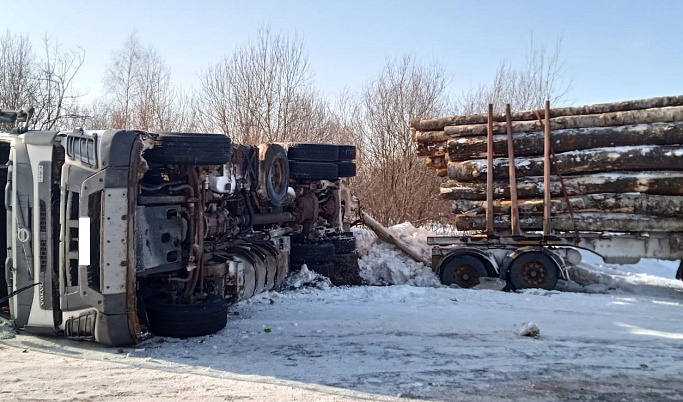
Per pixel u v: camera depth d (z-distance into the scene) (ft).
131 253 20.90
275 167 35.86
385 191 76.69
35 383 17.07
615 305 31.40
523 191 40.11
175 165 24.62
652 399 16.76
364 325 25.63
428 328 25.20
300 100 79.41
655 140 37.22
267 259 34.14
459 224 41.65
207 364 19.47
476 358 20.70
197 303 23.97
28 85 71.15
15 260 22.08
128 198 20.83
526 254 38.55
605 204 38.14
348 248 41.70
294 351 21.31
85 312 21.03
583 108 39.86
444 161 44.57
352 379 18.11
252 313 28.07
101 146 20.74
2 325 23.56
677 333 24.90
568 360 20.58
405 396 16.65
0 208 25.29
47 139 21.57
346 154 42.34
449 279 40.70
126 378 17.70
